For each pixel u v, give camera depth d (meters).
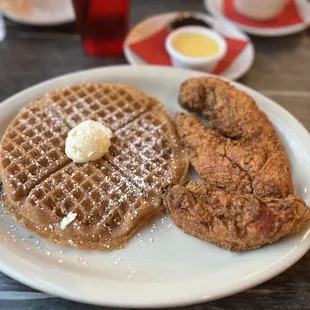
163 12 0.50
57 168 0.31
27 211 0.29
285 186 0.29
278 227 0.26
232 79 0.41
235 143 0.32
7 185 0.30
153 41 0.45
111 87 0.37
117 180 0.31
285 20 0.48
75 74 0.38
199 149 0.32
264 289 0.27
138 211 0.28
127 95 0.37
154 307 0.25
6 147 0.32
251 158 0.30
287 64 0.45
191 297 0.25
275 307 0.27
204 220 0.27
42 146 0.32
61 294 0.25
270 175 0.29
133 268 0.27
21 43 0.45
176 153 0.32
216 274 0.26
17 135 0.33
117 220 0.29
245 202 0.27
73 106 0.35
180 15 0.47
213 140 0.32
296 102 0.41
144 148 0.32
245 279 0.26
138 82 0.39
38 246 0.28
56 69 0.43
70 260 0.27
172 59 0.42
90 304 0.26
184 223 0.28
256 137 0.32
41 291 0.26
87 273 0.26
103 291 0.25
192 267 0.27
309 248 0.27
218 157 0.31
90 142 0.31
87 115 0.34
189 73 0.39
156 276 0.27
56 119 0.34
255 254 0.27
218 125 0.34
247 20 0.48
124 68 0.39
